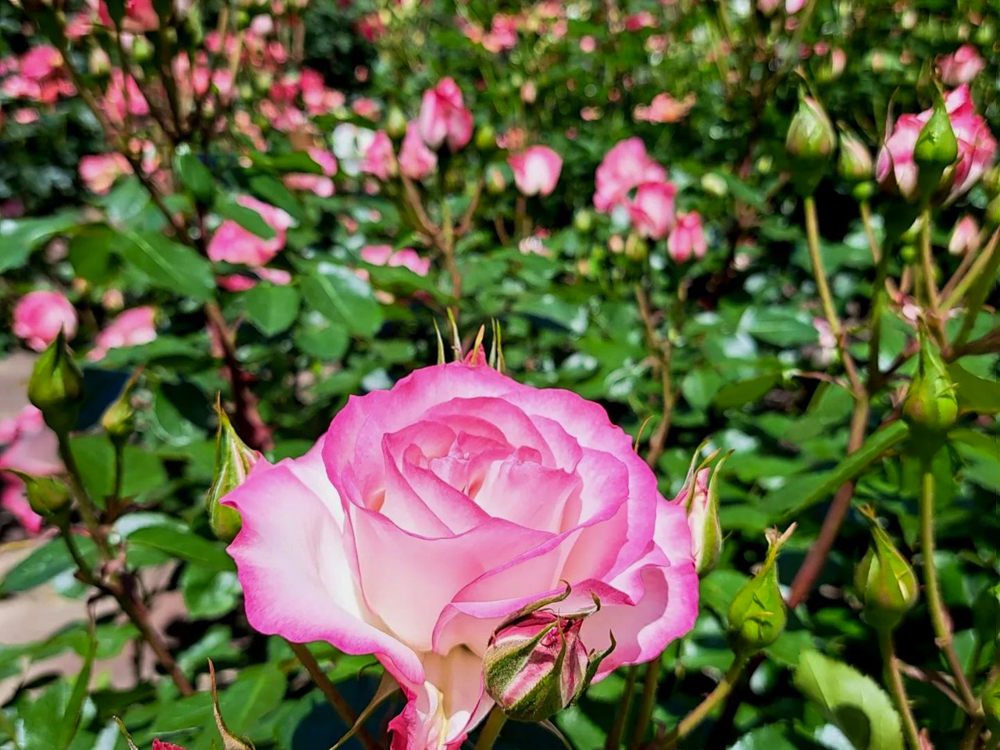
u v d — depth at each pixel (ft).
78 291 2.48
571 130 3.20
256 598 0.53
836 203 2.24
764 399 2.09
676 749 0.84
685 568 0.63
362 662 0.97
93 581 0.99
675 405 1.71
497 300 1.87
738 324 1.52
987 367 1.27
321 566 0.59
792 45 2.03
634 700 0.97
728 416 1.66
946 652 0.78
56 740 0.92
